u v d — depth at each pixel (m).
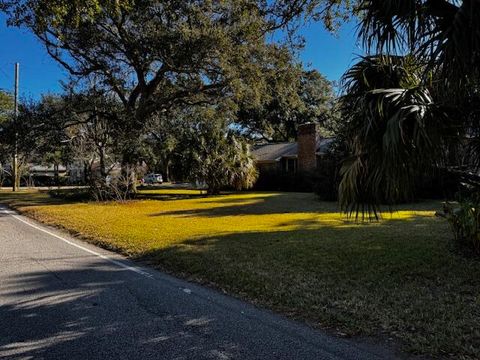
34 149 21.25
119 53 20.45
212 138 24.72
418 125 4.08
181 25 17.22
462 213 6.73
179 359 3.30
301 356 3.31
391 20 4.40
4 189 36.53
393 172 4.31
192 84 21.25
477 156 5.00
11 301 4.84
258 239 8.55
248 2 8.42
